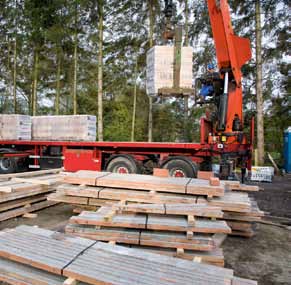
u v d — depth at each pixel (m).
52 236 3.01
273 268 3.37
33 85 18.95
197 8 15.20
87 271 2.34
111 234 3.44
